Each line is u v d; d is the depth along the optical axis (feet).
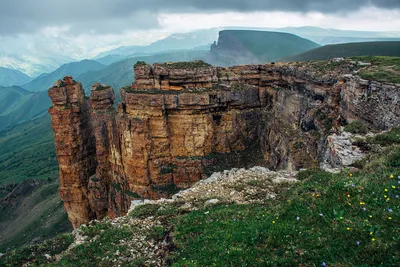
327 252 37.09
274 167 191.93
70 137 241.35
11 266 59.72
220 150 223.51
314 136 152.66
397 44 502.79
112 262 55.88
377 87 114.42
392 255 32.81
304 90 188.14
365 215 41.55
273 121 213.46
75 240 68.23
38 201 356.79
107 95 239.09
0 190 462.60
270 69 230.89
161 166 214.28
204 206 76.48
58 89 234.38
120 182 231.09
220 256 44.70
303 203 52.47
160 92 210.18
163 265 51.75
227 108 223.30
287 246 41.65
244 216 61.16
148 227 69.56
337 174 70.59
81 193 253.65
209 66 226.58
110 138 231.91
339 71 162.61
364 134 96.32
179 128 212.64
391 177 49.73
